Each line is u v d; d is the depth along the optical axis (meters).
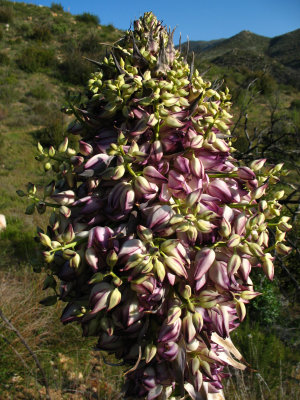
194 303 1.00
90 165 1.04
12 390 3.18
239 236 0.96
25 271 4.62
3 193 9.21
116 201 1.01
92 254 0.99
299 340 4.60
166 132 1.04
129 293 1.01
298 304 5.41
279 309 5.04
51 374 3.43
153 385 1.06
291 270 5.02
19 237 6.39
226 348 1.20
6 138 13.53
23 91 18.36
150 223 0.96
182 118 1.06
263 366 3.77
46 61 21.14
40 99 17.70
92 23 28.22
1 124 14.84
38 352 3.63
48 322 3.95
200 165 1.03
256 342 3.97
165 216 0.97
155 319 1.06
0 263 5.31
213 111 1.09
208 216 0.95
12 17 25.66
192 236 0.95
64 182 1.19
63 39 24.47
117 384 3.42
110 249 0.99
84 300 1.07
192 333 0.98
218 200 1.04
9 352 3.46
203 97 1.15
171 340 0.98
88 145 1.10
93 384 3.38
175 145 1.03
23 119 15.19
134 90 1.06
